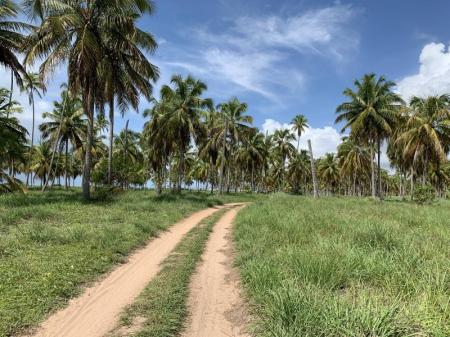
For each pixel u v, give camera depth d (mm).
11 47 20172
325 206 19516
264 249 8383
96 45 17719
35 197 19031
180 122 30547
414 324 3850
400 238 8000
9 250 8109
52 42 18031
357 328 3713
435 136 31438
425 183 34000
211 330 4680
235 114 42812
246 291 5895
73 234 9688
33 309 5141
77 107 40281
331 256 6395
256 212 16219
